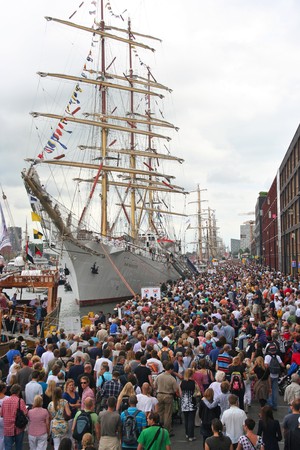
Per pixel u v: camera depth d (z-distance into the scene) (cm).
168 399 1186
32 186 3819
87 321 2692
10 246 2603
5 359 1523
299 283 4312
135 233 6956
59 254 4491
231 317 2217
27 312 2880
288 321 1948
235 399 985
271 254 10938
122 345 1505
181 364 1387
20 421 1024
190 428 1233
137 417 959
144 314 2534
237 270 10094
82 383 1076
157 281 6469
